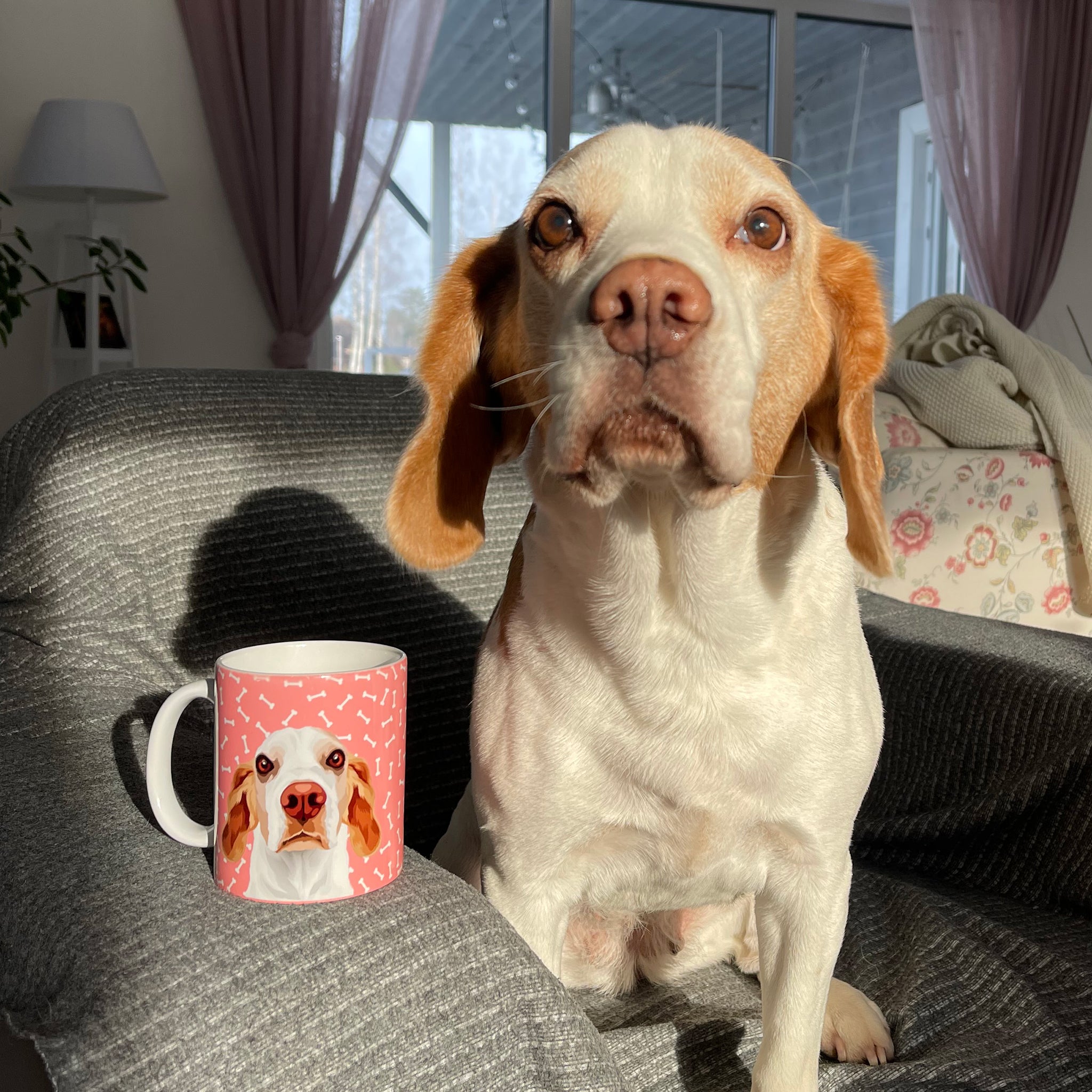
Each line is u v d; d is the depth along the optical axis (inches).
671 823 33.5
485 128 192.7
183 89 166.7
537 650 33.4
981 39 202.1
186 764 31.9
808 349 32.6
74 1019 20.9
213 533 41.4
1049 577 86.7
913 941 39.3
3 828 26.7
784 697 32.2
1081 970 35.1
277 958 21.5
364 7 166.9
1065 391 92.8
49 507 37.4
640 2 200.8
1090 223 219.1
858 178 223.9
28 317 161.6
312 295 169.2
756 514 31.5
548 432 29.2
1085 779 40.8
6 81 159.9
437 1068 21.2
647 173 30.3
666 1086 32.1
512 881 34.4
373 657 26.4
